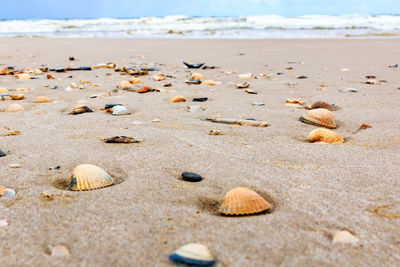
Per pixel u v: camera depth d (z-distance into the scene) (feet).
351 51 5.00
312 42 6.27
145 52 5.05
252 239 0.92
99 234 0.93
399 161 1.33
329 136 1.55
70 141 1.53
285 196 1.11
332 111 2.02
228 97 2.35
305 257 0.87
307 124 1.77
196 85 2.79
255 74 3.34
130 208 1.04
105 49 5.42
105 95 2.39
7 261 0.85
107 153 1.41
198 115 1.93
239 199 1.04
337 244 0.90
